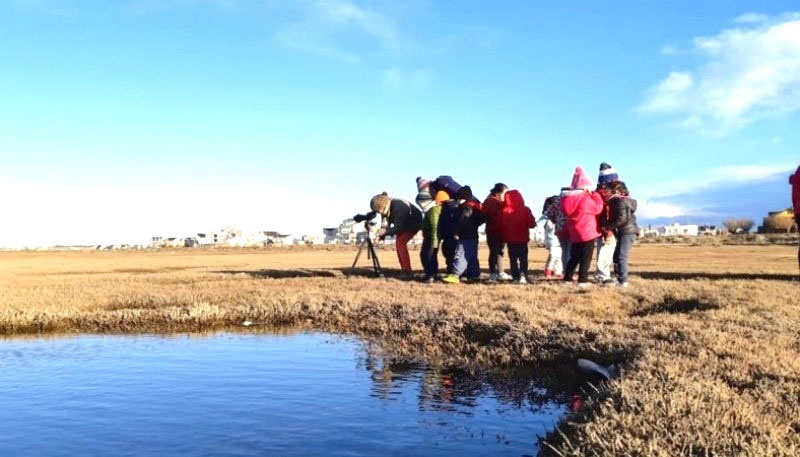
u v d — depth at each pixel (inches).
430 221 605.9
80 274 878.4
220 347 400.8
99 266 1173.7
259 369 339.3
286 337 434.9
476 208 591.2
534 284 555.2
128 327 472.4
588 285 513.3
